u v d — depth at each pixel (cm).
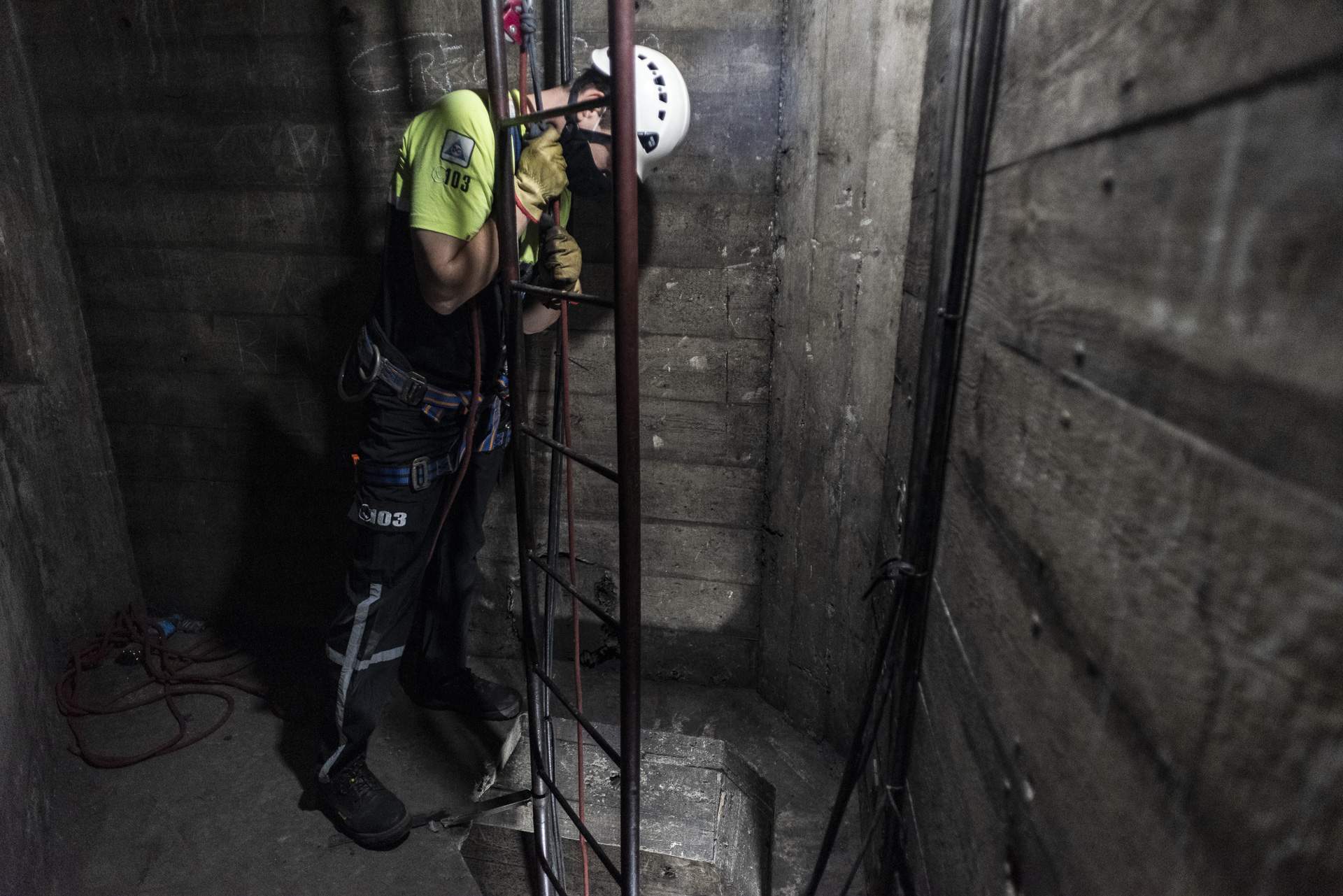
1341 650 29
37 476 209
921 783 108
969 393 91
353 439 214
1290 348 32
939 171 86
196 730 198
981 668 80
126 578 232
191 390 216
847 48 149
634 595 114
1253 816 34
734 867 172
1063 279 60
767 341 190
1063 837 56
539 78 178
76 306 211
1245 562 35
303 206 196
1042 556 63
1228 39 37
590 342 195
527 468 141
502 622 225
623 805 125
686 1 169
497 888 177
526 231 150
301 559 228
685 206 182
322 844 168
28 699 165
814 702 195
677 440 202
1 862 129
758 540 206
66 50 190
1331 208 29
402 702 211
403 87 183
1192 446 40
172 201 199
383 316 153
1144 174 46
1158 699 43
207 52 186
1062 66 62
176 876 159
